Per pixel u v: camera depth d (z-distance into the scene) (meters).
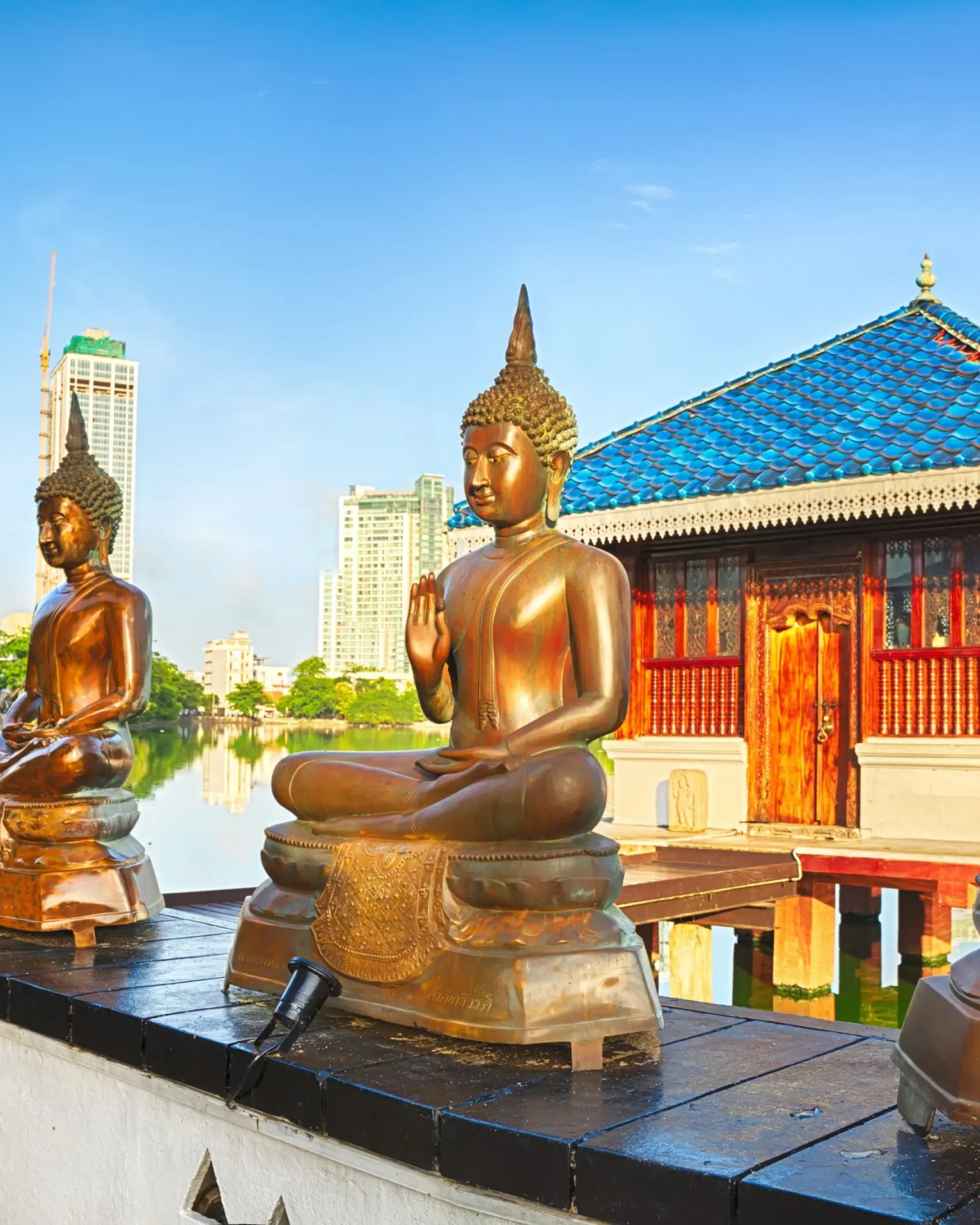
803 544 12.26
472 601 4.95
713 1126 3.62
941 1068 3.38
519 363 5.04
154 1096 4.70
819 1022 4.93
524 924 4.34
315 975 4.30
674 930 12.27
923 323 14.35
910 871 10.52
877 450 11.16
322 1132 4.02
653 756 12.98
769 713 12.38
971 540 11.42
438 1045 4.41
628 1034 4.71
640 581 13.16
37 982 5.38
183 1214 4.53
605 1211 3.38
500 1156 3.57
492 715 4.83
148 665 6.79
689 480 11.89
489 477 4.93
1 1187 5.46
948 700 11.41
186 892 8.58
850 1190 3.12
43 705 6.89
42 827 6.46
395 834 4.76
